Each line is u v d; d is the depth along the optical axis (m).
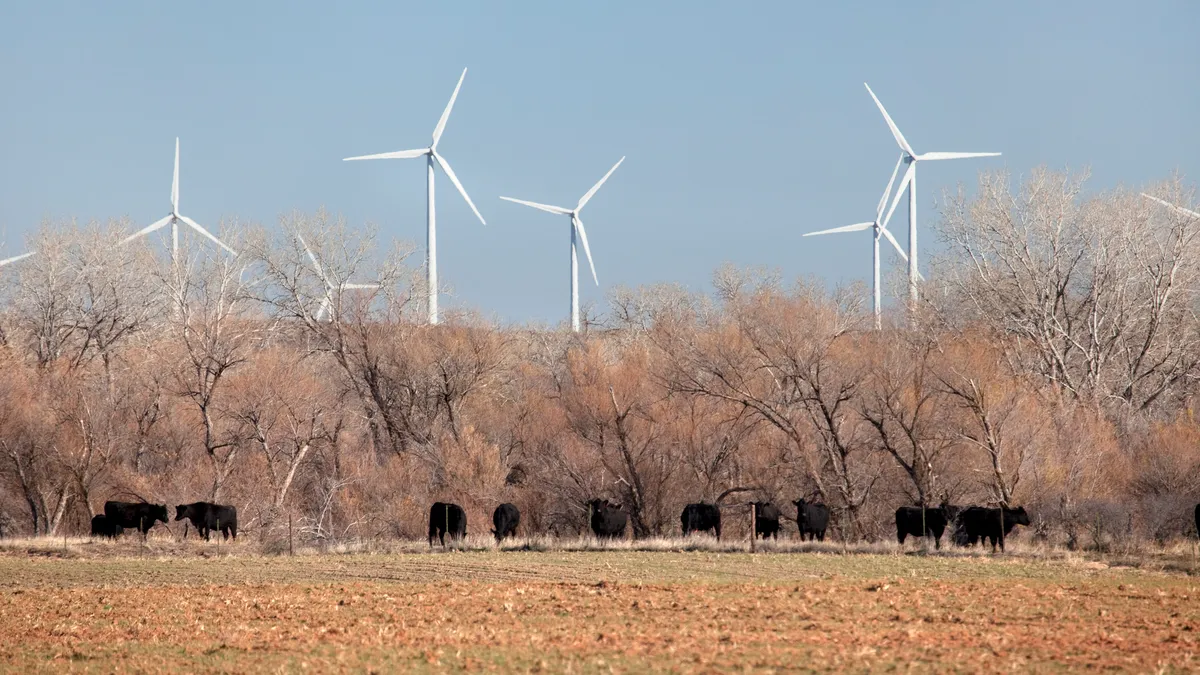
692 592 102.56
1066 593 99.81
